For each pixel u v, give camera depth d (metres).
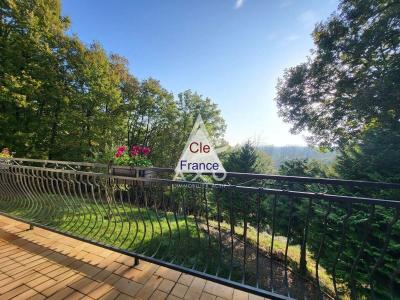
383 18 6.25
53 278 1.80
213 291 1.71
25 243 2.41
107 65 12.55
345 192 3.37
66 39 11.14
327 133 8.75
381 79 5.95
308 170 5.85
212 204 4.79
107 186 2.31
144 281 1.80
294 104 9.26
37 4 10.08
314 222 3.55
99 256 2.18
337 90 8.04
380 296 2.74
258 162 7.16
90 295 1.61
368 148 3.61
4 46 9.36
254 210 4.59
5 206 3.28
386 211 2.66
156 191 2.06
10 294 1.58
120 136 13.88
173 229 3.58
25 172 2.76
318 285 1.51
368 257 2.83
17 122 9.92
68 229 2.73
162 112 17.53
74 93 11.37
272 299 1.41
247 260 3.36
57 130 11.34
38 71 10.05
